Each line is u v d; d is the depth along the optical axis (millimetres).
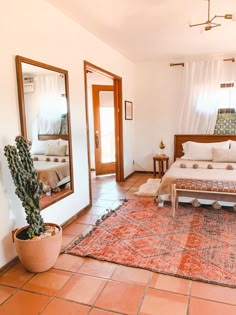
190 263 2148
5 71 2084
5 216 2127
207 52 4656
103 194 4242
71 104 3082
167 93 5371
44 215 2633
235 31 3520
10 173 2148
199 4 2645
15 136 2203
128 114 5301
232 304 1687
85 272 2068
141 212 3352
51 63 2660
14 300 1770
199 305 1683
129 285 1899
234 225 2893
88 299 1763
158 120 5527
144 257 2262
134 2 2578
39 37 2465
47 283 1940
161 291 1826
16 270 2119
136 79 5555
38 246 1970
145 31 3457
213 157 4512
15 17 2166
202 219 3078
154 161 5301
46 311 1663
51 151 2729
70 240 2611
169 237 2629
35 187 2078
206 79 4918
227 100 4910
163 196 3551
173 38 3795
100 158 5617
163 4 2637
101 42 3852
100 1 2547
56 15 2719
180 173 3691
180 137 5203
